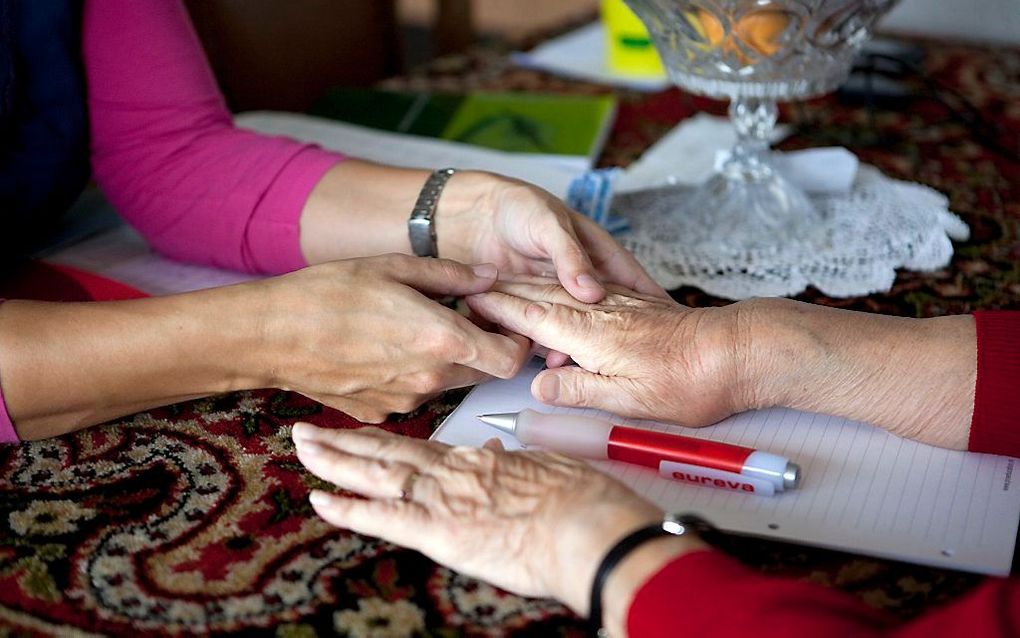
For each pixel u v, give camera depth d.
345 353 0.75
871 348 0.72
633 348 0.75
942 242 0.98
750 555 0.62
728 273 0.95
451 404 0.79
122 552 0.63
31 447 0.74
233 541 0.64
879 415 0.72
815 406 0.74
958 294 0.91
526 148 1.19
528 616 0.58
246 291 0.75
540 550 0.58
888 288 0.92
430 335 0.74
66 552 0.63
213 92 1.01
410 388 0.76
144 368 0.73
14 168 0.93
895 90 1.34
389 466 0.64
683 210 1.05
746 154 1.04
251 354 0.75
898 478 0.69
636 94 1.40
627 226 1.02
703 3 0.89
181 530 0.65
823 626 0.47
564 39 1.62
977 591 0.49
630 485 0.68
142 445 0.74
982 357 0.70
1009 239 1.01
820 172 1.09
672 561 0.54
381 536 0.62
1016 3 1.60
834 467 0.70
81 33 0.96
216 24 1.36
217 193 0.95
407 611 0.58
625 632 0.53
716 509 0.65
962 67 1.46
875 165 1.17
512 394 0.79
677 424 0.75
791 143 1.24
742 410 0.75
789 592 0.50
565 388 0.76
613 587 0.54
